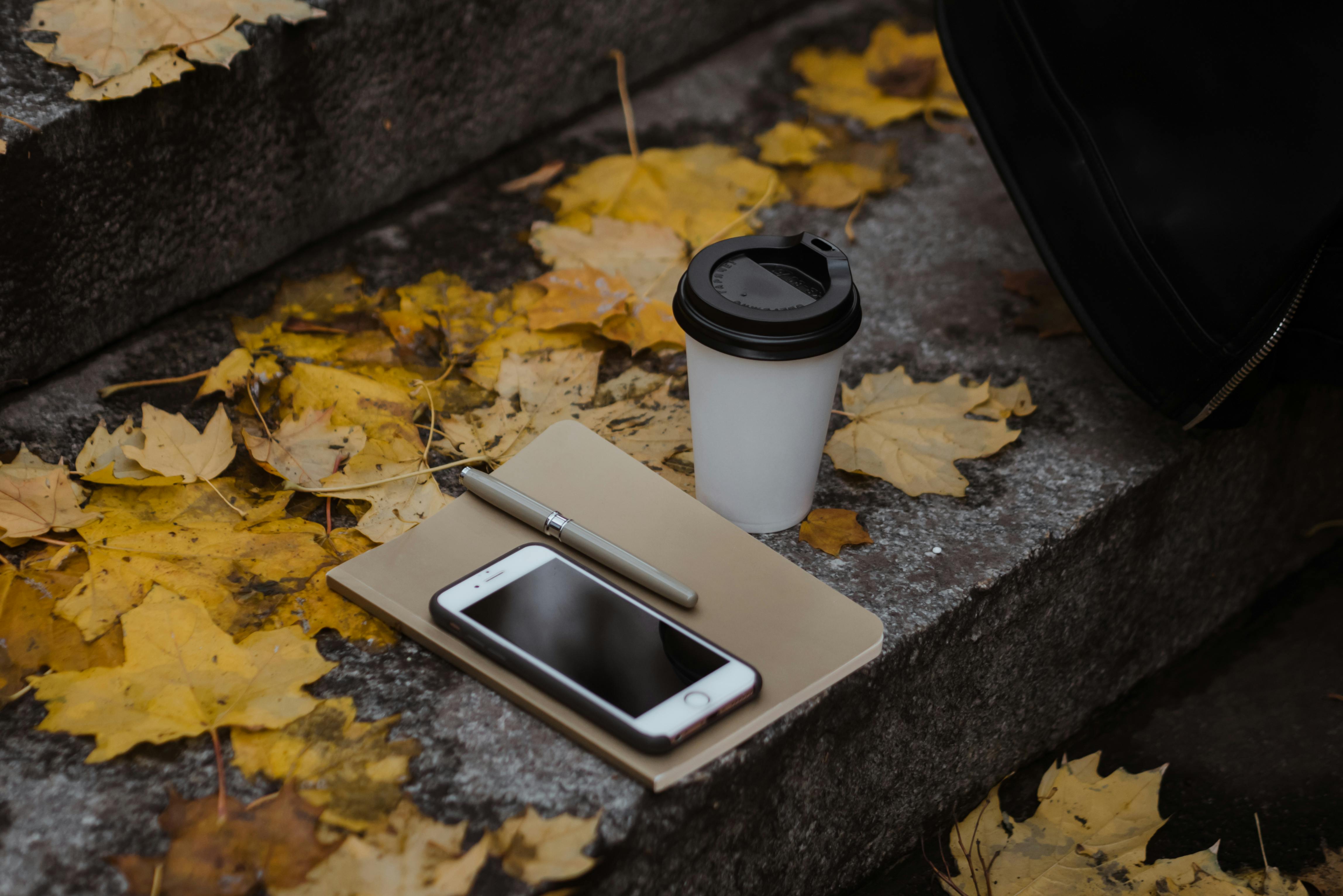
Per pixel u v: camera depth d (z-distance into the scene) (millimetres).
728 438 1459
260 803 1371
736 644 1422
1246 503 1660
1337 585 1744
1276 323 1477
